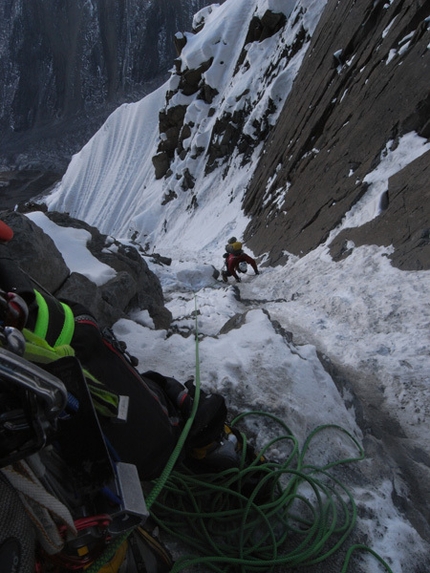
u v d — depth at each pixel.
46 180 169.62
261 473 2.83
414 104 13.09
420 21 15.66
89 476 1.60
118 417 1.74
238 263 14.75
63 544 1.49
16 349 1.29
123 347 2.11
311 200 16.47
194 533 2.65
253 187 28.81
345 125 17.20
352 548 2.67
